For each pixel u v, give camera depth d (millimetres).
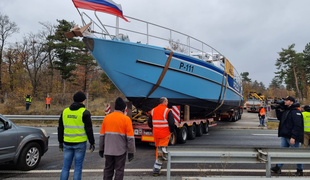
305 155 3613
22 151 4922
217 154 3555
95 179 4492
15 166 5258
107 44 6957
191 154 3525
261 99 30703
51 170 5098
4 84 33344
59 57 32844
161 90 8180
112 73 7383
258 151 3658
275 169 4938
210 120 12086
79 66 35469
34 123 15289
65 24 32562
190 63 8617
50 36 32188
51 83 37000
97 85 40750
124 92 7969
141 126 7770
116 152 3459
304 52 49125
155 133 4758
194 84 8891
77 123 3715
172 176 4668
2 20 31969
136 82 7711
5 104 17188
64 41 31656
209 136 10781
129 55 7258
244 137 10617
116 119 3537
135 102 8328
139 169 5203
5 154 4531
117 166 3488
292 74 47156
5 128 4621
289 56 46969
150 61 7594
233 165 5656
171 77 8133
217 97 10422
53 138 9547
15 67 34062
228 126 15461
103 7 7027
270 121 17875
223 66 11047
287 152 3701
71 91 37031
